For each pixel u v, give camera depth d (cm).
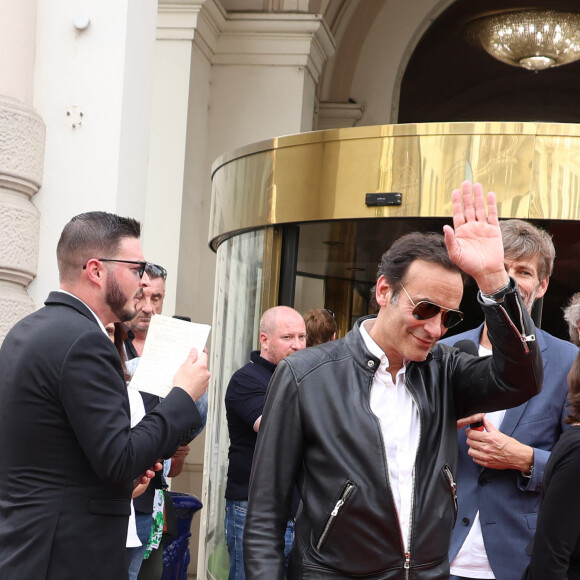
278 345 424
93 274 262
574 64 1369
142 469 247
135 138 477
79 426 237
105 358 244
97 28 464
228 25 816
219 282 537
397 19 1016
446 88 1309
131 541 328
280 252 469
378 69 1020
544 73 1377
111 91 462
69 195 459
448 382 238
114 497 245
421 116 1304
